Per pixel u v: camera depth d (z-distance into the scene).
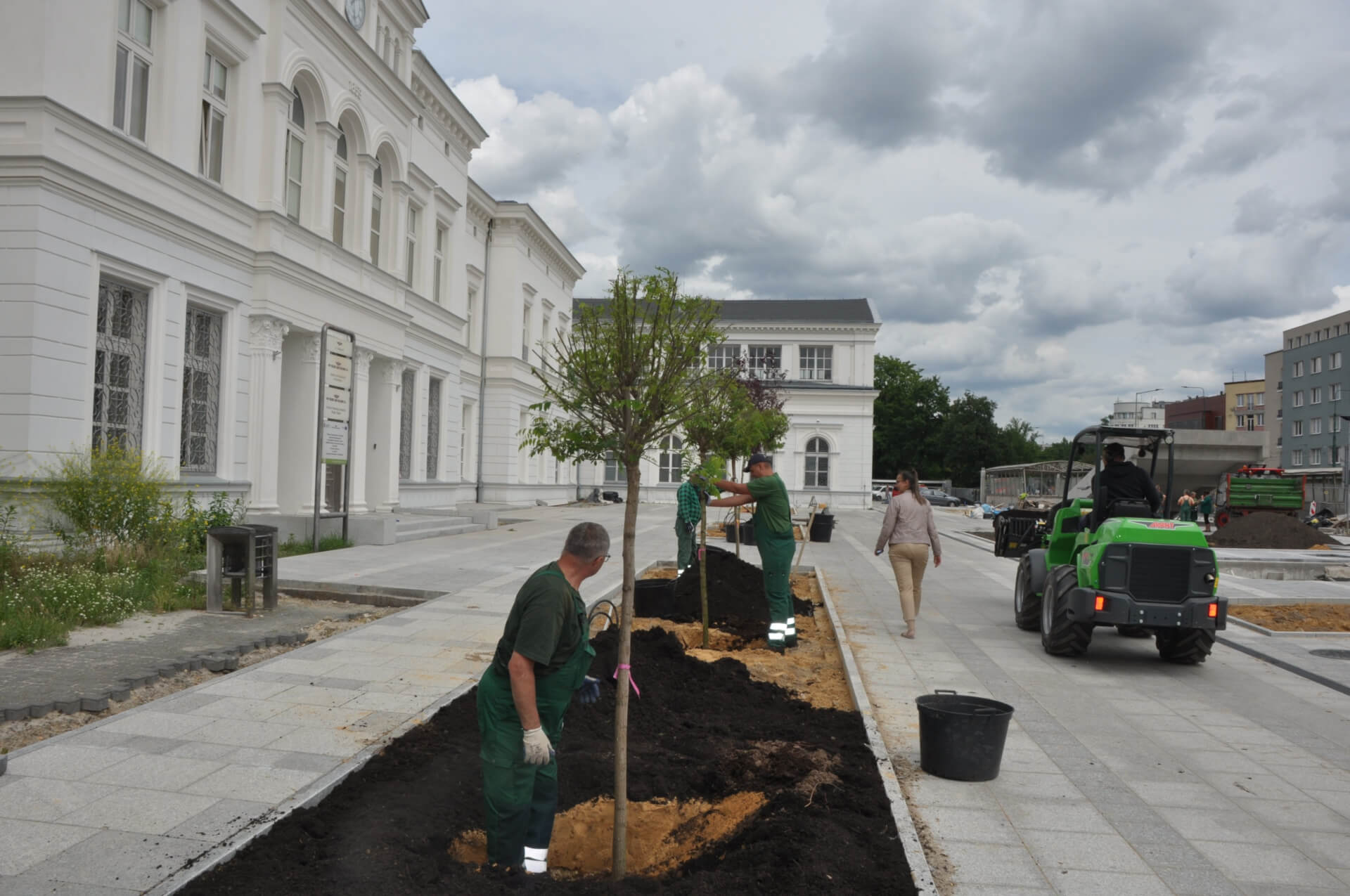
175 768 4.66
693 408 4.57
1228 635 10.48
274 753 4.93
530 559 14.86
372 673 6.84
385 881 3.36
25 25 11.03
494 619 9.28
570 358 4.39
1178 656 8.71
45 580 8.79
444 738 5.28
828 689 7.25
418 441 24.23
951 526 35.09
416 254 24.16
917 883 3.54
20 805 4.12
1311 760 5.80
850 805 4.38
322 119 17.64
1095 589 8.34
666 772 4.82
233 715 5.66
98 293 11.95
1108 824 4.56
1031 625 10.28
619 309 4.32
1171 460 9.38
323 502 17.75
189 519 12.22
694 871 3.88
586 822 4.30
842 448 49.72
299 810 4.07
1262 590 14.60
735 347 51.09
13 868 3.49
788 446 49.81
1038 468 37.38
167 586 9.75
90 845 3.72
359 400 19.16
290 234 16.38
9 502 10.57
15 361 10.84
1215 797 5.03
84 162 11.62
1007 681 7.79
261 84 15.74
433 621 9.09
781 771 4.85
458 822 4.07
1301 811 4.85
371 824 3.93
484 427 33.75
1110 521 8.55
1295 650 9.52
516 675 3.44
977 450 78.38
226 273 14.66
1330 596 13.72
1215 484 35.69
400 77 22.19
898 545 9.62
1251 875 4.00
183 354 13.68
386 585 11.26
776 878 3.53
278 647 7.98
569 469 42.69
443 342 25.50
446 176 26.14
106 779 4.47
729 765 4.94
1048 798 4.91
